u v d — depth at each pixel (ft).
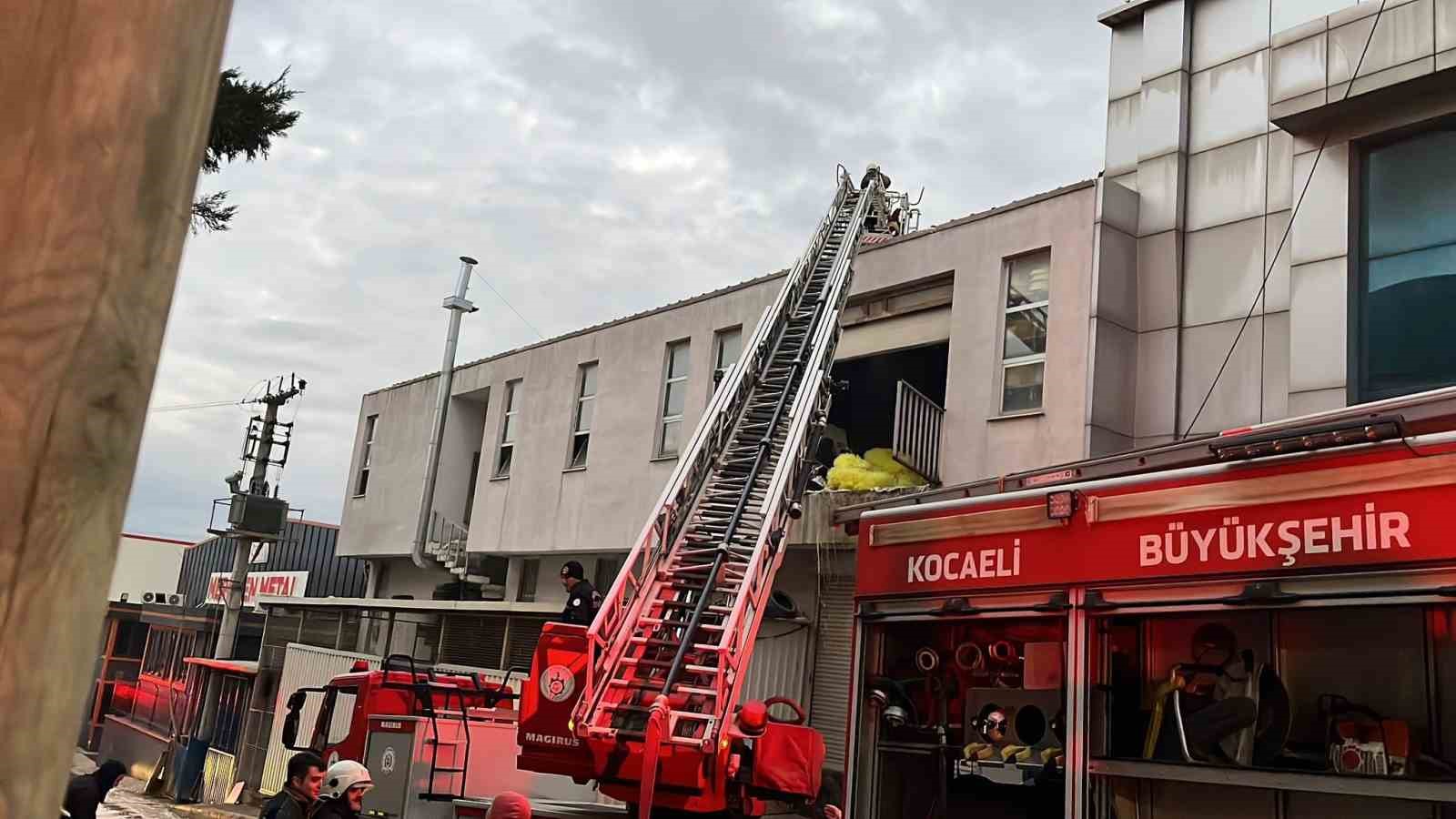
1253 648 15.79
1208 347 43.21
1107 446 42.60
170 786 84.38
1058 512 17.83
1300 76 38.99
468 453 84.69
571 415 70.59
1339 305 37.63
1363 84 36.96
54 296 3.00
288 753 71.77
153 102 3.21
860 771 20.70
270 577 111.45
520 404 75.92
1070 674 17.26
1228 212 44.27
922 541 20.51
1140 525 16.76
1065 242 45.39
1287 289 41.34
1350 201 38.17
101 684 129.39
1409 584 13.55
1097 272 43.78
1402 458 13.85
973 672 19.58
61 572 3.00
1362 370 37.06
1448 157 36.17
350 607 73.46
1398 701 14.24
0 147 2.99
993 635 19.25
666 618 31.96
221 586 122.31
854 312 55.11
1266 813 15.08
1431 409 15.05
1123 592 16.78
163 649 115.03
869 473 47.60
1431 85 35.86
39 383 2.97
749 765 25.50
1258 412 41.01
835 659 45.39
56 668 3.00
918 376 61.31
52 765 2.99
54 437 2.99
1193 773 15.62
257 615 110.63
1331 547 14.38
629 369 66.54
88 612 3.09
